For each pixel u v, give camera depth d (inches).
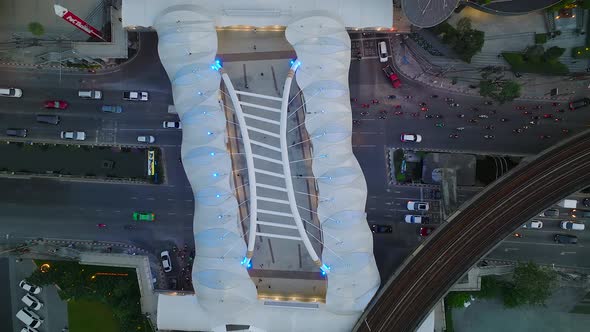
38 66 2733.8
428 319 2561.5
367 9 2447.1
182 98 2421.3
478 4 2605.8
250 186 2309.3
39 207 2787.9
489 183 2716.5
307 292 2549.2
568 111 2736.2
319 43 2381.9
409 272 2536.9
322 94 2378.2
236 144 2509.8
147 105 2755.9
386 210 2765.7
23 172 2778.1
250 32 2549.2
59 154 2792.8
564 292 2785.4
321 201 2386.8
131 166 2800.2
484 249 2513.5
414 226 2763.3
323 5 2439.7
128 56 2721.5
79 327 2795.3
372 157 2755.9
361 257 2394.2
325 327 2500.0
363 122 2748.5
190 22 2384.4
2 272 2795.3
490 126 2738.7
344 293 2385.6
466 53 2620.6
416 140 2723.9
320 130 2374.5
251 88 2556.6
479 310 2787.9
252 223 2321.6
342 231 2380.7
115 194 2787.9
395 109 2741.1
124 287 2640.3
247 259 2375.7
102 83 2748.5
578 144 2529.5
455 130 2748.5
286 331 2497.5
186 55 2395.4
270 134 2363.4
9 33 2645.2
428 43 2701.8
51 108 2741.1
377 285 2439.7
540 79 2723.9
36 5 2615.7
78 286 2667.3
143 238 2775.6
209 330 2529.5
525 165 2546.8
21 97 2751.0
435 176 2731.3
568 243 2741.1
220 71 2409.0
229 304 2379.4
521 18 2687.0
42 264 2775.6
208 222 2396.7
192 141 2410.2
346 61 2436.0
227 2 2429.9
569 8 2637.8
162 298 2532.0
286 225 2368.4
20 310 2775.6
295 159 2527.1
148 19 2453.2
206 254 2397.9
